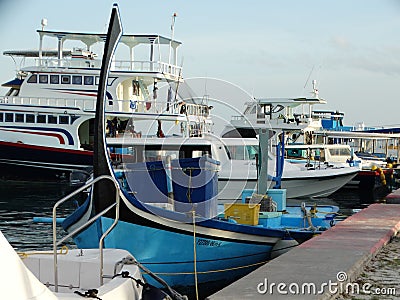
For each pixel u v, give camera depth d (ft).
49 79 115.24
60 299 17.67
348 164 111.04
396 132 169.99
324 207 59.88
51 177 112.16
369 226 35.06
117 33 33.32
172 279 35.86
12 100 116.88
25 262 22.21
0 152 111.04
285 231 40.14
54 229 21.16
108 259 22.20
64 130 112.16
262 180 47.85
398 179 119.65
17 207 82.53
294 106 138.10
